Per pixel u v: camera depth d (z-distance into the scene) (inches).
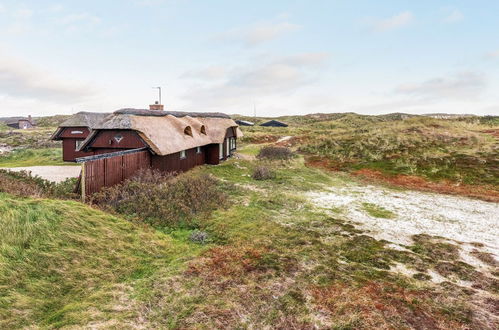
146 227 380.2
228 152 1214.3
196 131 927.7
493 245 403.5
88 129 1093.8
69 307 217.0
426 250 374.6
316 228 437.4
